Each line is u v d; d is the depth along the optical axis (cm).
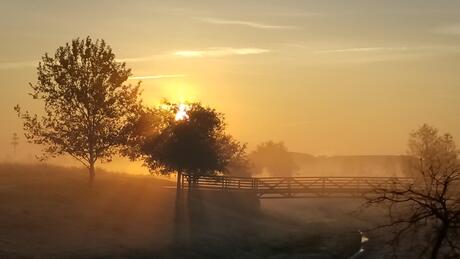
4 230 3619
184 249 3941
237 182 6450
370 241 4066
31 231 3697
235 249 4238
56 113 5156
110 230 4128
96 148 5206
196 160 5922
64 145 5156
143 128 5353
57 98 5109
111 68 5184
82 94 5094
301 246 4569
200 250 4000
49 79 5100
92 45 5153
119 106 5284
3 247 3219
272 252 4309
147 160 5916
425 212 1579
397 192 1652
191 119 6047
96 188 5544
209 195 6291
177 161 5869
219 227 4975
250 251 4266
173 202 5634
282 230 5359
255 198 6494
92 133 5175
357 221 5534
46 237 3622
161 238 4159
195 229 4688
